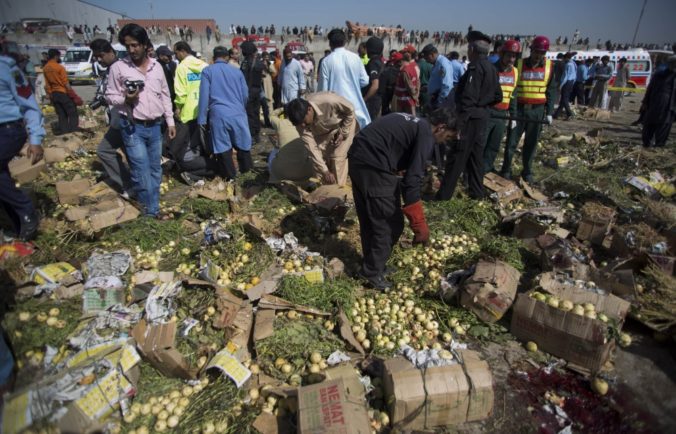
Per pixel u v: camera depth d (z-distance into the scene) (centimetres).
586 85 1756
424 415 243
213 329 305
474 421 252
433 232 482
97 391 239
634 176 639
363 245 382
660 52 2327
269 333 295
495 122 619
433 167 704
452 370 251
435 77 723
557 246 396
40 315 293
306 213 494
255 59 894
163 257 435
